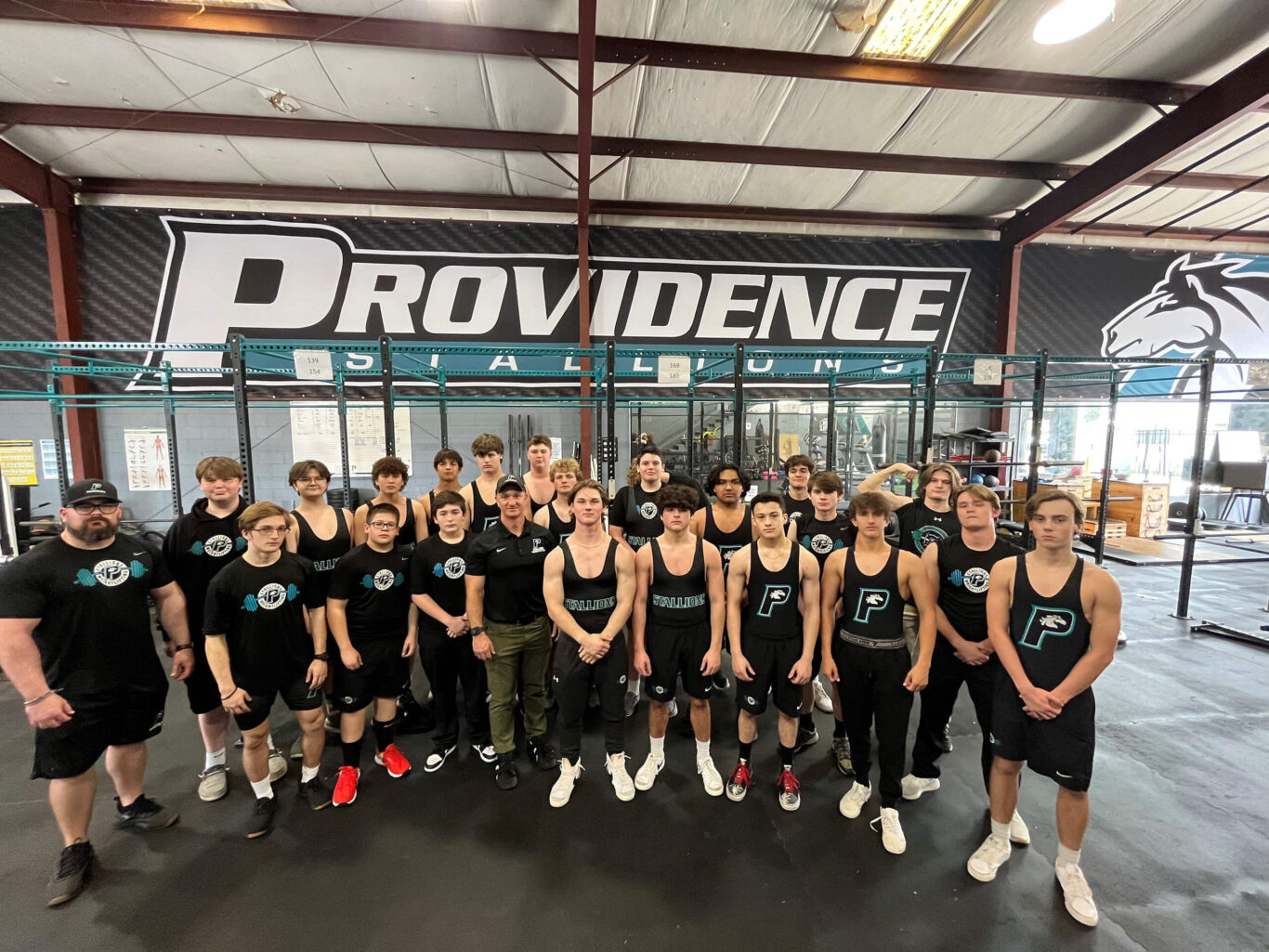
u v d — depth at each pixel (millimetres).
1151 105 4914
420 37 4090
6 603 1840
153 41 4098
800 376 6211
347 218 6336
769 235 6988
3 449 5898
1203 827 2270
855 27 4047
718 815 2367
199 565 2463
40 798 2498
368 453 6613
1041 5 3926
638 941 1763
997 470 6191
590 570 2400
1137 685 3527
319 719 2416
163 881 2014
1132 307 7609
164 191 5941
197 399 4859
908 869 2055
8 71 4383
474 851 2158
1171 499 8000
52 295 5895
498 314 6664
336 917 1861
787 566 2330
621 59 4273
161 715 2254
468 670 2729
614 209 6656
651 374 6941
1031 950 1722
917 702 3438
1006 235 7172
